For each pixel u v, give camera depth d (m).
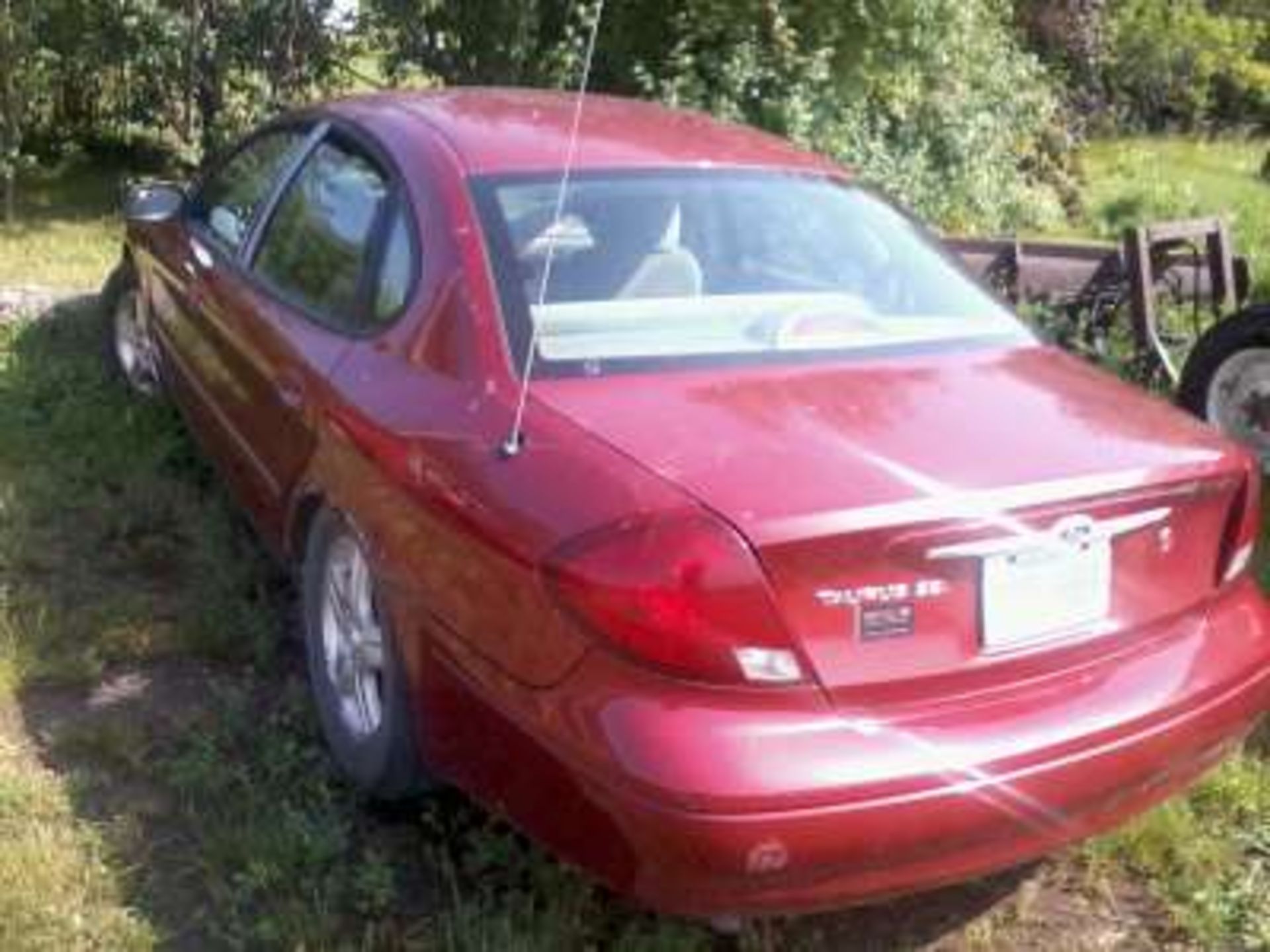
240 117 10.86
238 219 5.10
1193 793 3.93
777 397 3.35
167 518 5.29
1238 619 3.42
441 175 3.95
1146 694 3.14
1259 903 3.57
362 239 4.16
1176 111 21.17
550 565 2.95
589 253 3.76
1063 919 3.53
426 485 3.36
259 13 10.60
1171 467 3.21
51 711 4.16
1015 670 3.05
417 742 3.46
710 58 10.46
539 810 3.03
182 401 5.46
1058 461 3.14
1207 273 7.25
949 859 2.95
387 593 3.47
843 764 2.83
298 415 4.08
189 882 3.48
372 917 3.38
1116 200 13.18
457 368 3.54
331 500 3.81
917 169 11.17
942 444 3.17
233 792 3.79
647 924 3.35
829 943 3.41
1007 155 12.31
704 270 3.82
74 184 11.16
